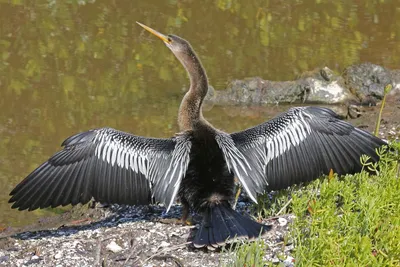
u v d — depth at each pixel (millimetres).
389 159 10703
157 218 11492
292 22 21234
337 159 10695
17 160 14273
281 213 11164
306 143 10664
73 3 21688
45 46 19266
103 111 16531
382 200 10047
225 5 22016
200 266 9781
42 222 12102
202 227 9734
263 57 19234
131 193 10500
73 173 10320
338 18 21609
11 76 17844
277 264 9570
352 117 16500
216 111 17094
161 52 19203
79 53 19016
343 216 9617
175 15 21234
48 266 10078
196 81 11234
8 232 11727
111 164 10453
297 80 17625
